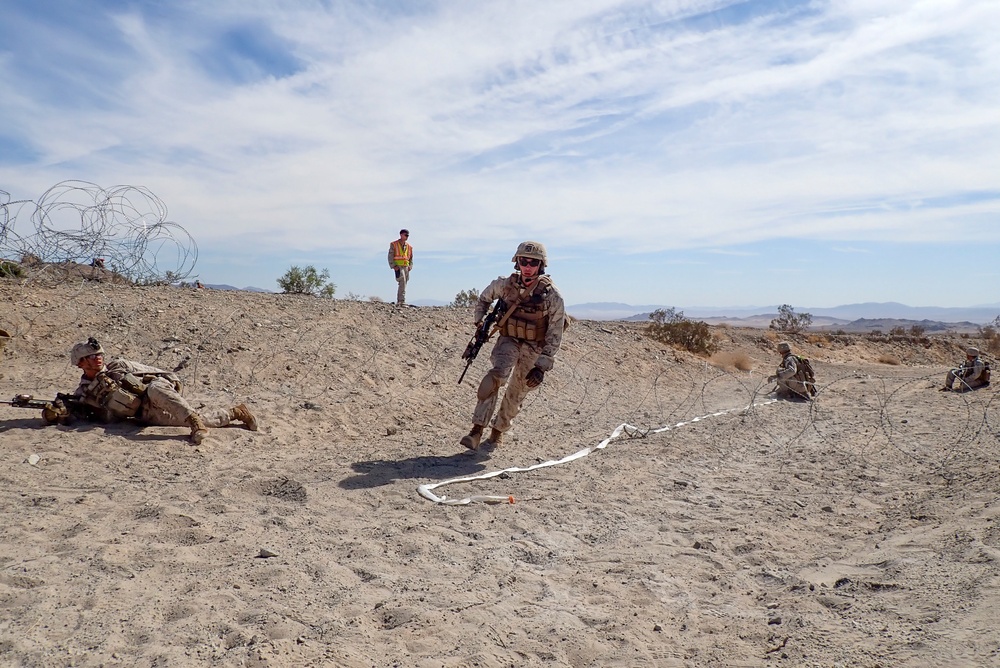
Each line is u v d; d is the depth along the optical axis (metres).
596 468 6.89
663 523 5.19
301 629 3.16
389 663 2.93
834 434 9.06
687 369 18.42
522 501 5.69
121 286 13.05
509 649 3.13
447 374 11.92
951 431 9.02
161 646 2.91
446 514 5.22
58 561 3.74
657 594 3.85
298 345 11.44
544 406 11.34
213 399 8.62
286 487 5.44
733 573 4.20
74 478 5.41
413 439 8.12
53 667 2.72
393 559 4.21
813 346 30.95
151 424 7.02
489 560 4.24
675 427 9.45
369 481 6.00
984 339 39.06
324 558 4.10
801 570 4.18
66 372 8.98
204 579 3.67
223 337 11.05
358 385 10.36
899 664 2.87
